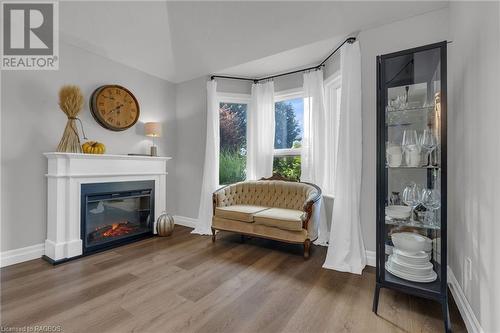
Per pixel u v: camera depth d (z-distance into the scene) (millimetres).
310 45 2834
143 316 1613
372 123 2418
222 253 2795
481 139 1336
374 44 2406
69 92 2621
